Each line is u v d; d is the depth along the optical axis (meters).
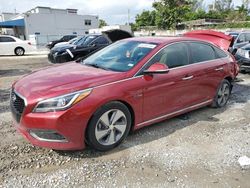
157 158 3.63
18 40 19.89
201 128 4.66
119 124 3.82
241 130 4.63
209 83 5.19
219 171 3.38
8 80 8.85
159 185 3.07
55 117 3.22
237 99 6.54
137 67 3.98
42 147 3.69
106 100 3.53
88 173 3.26
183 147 3.96
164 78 4.21
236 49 9.75
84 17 46.28
